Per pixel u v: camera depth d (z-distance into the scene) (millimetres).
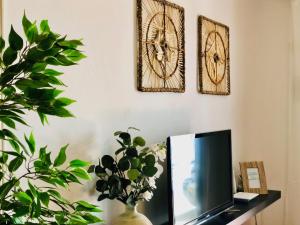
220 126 2807
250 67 3295
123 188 1626
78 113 1604
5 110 824
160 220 2084
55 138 1495
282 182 3281
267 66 3336
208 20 2605
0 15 1271
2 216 857
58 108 837
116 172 1657
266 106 3338
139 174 1612
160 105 2137
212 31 2662
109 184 1589
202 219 1995
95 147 1689
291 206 3230
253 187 2787
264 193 2771
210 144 2125
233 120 3002
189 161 1897
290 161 3230
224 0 2877
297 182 3207
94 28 1687
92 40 1676
